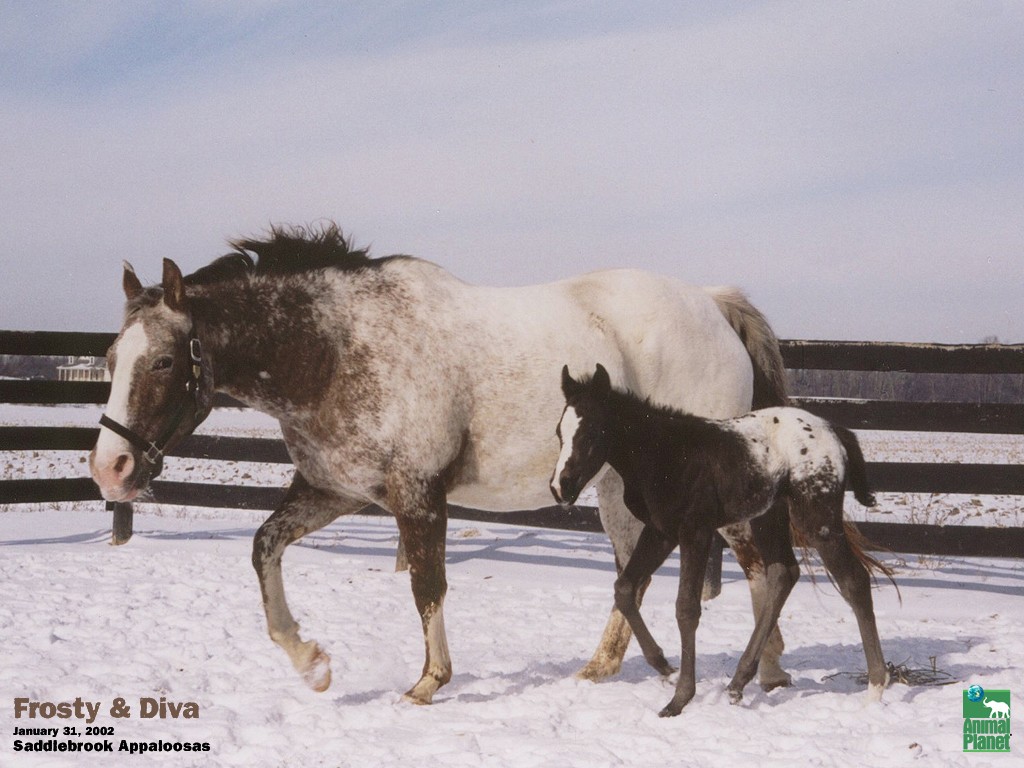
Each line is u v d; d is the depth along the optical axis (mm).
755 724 4098
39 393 8812
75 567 7641
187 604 6469
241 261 4781
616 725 4129
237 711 4328
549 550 8977
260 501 8938
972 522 10477
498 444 4824
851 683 4875
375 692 4641
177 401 4457
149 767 3586
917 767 3504
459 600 6891
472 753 3682
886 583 7656
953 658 5332
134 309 4461
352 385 4590
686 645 4246
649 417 4441
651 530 4520
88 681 4703
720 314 5605
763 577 5016
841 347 7980
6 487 8641
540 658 5344
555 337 4949
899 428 7922
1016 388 25719
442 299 4848
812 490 4406
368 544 9211
